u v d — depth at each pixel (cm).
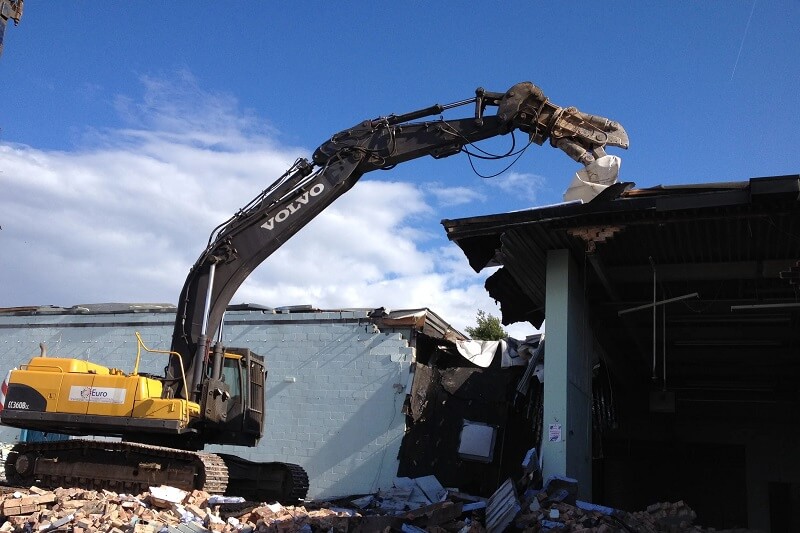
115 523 888
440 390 1673
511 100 1136
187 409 1171
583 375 1277
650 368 1922
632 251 1211
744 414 2011
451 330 1888
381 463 1656
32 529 898
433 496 1434
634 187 1032
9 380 1261
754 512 1939
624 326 1539
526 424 1612
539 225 1105
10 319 2134
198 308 1221
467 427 1602
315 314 1809
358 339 1758
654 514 1052
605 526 885
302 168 1245
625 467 2217
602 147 1109
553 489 1022
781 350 1642
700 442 2028
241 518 967
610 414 1817
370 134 1232
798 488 2041
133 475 1200
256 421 1332
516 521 923
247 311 1886
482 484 1570
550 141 1137
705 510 2114
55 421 1210
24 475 1274
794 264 1187
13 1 1042
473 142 1182
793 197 945
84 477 1225
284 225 1228
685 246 1168
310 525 907
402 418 1669
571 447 1148
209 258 1229
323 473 1697
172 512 945
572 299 1213
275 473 1300
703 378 1942
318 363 1775
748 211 998
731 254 1191
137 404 1184
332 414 1730
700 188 1002
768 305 1177
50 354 2069
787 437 1969
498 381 1653
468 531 910
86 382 1224
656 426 2045
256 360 1359
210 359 1247
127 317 2027
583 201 1055
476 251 1234
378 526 904
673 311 1416
